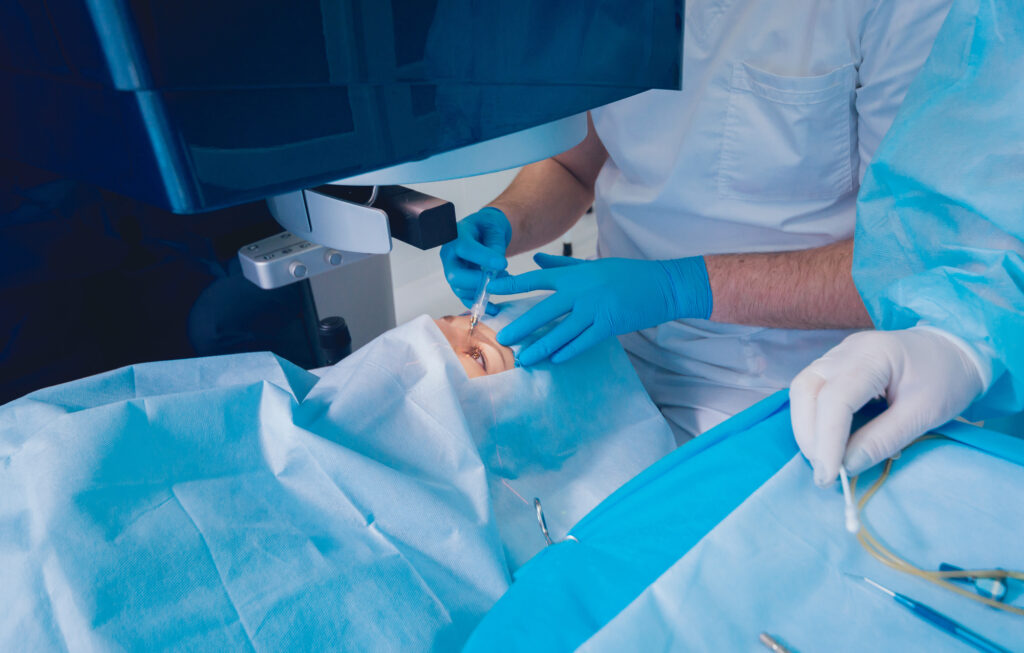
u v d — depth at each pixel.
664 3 0.44
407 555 0.50
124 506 0.48
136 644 0.41
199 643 0.42
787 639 0.40
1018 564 0.44
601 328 0.75
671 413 0.95
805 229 0.87
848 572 0.44
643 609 0.40
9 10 0.30
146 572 0.45
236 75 0.29
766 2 0.81
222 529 0.49
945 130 0.60
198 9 0.26
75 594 0.42
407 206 0.57
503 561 0.53
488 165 0.45
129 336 0.72
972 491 0.49
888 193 0.64
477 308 0.79
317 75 0.31
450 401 0.62
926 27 0.69
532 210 1.09
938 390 0.54
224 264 0.70
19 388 0.67
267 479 0.55
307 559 0.48
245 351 0.78
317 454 0.54
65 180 0.61
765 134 0.82
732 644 0.39
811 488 0.49
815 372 0.57
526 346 0.76
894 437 0.51
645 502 0.51
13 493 0.48
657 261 0.84
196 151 0.29
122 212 0.65
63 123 0.32
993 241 0.59
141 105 0.27
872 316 0.69
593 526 0.50
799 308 0.80
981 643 0.39
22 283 0.63
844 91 0.77
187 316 0.73
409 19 0.33
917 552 0.45
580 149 1.14
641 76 0.45
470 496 0.57
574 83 0.42
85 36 0.26
